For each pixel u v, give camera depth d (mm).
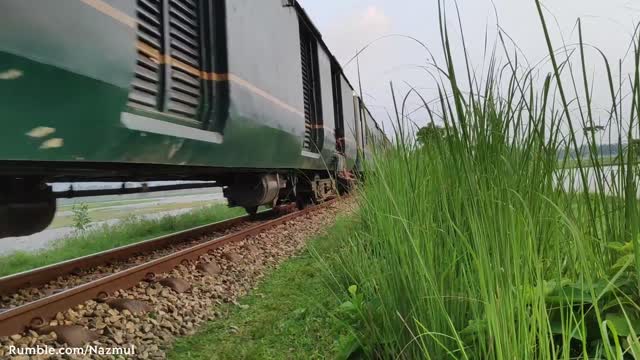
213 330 3629
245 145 5883
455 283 1896
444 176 2168
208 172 6574
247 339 3271
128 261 6145
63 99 2975
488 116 2092
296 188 11195
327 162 11859
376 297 2441
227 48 5305
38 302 3455
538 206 1941
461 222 2006
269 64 6785
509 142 2104
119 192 6031
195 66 4996
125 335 3426
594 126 1979
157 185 7086
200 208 17312
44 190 4453
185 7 4832
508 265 1536
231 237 6758
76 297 3811
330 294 3799
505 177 1875
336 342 2705
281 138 7312
